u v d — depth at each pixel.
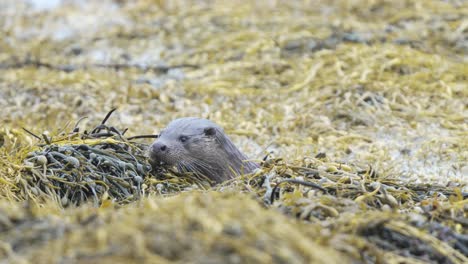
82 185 21.06
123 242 13.96
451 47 42.16
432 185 22.00
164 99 36.78
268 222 14.62
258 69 40.41
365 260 15.34
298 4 50.59
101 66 42.47
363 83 36.78
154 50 44.88
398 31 43.84
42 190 21.06
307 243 14.10
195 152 24.61
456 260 16.14
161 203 16.34
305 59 40.78
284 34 43.84
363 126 33.59
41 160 21.33
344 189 19.72
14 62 43.47
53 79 39.12
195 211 14.91
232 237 14.05
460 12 45.97
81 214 15.98
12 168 21.77
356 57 39.94
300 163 23.03
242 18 48.09
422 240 16.39
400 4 48.06
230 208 15.20
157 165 23.95
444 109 35.03
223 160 25.19
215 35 45.72
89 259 13.59
